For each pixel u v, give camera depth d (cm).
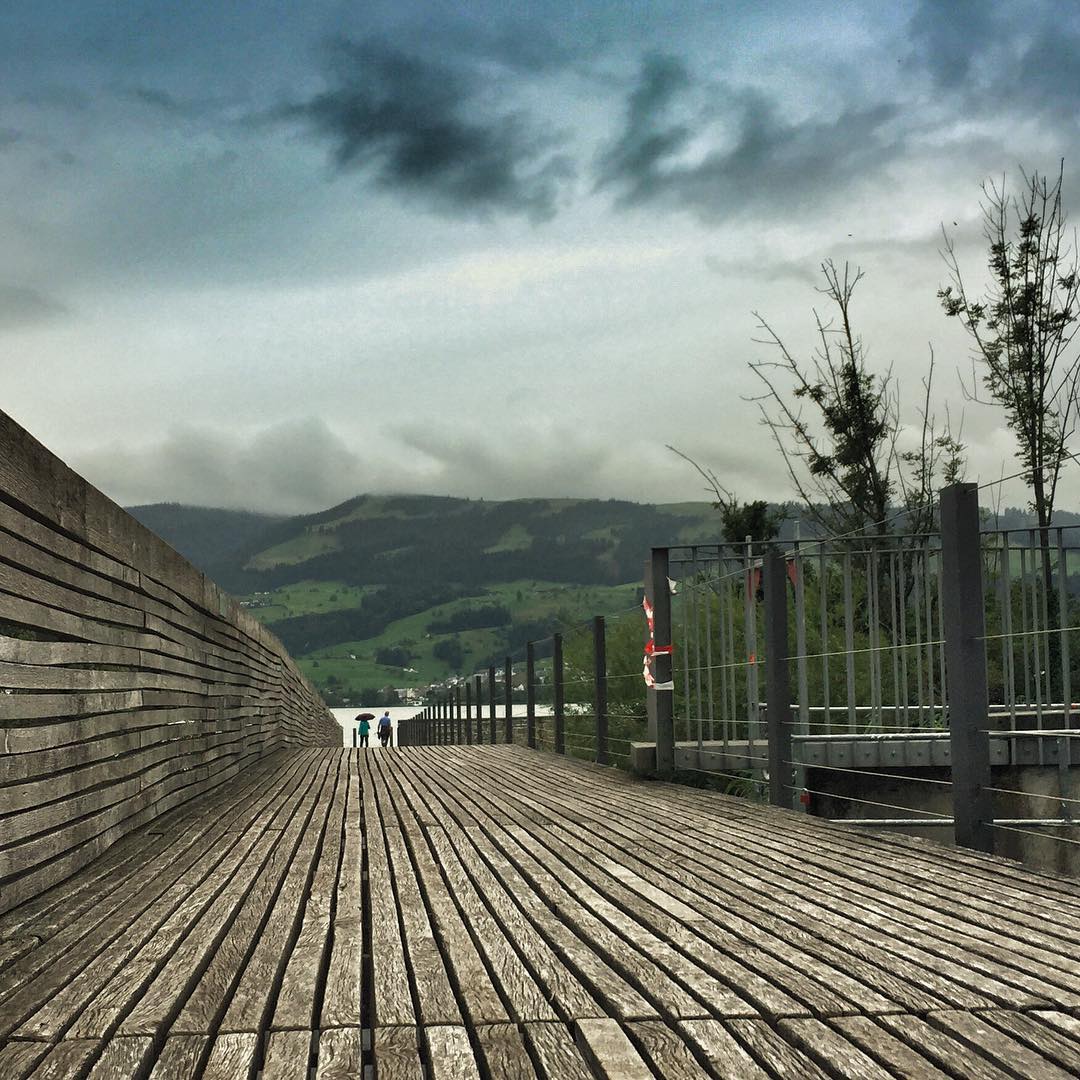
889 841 487
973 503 463
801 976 256
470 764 1096
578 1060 200
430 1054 203
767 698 648
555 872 412
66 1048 206
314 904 351
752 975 258
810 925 314
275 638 1448
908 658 857
